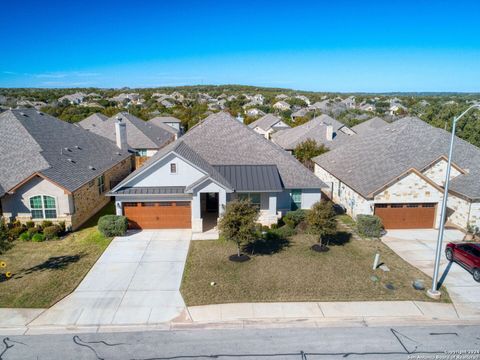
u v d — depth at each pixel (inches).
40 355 487.5
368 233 941.2
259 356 486.3
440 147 1148.5
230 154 1158.3
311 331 543.2
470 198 949.2
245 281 697.0
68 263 776.9
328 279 706.8
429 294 645.3
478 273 708.0
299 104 6520.7
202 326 556.1
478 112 2050.9
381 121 2313.0
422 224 1028.5
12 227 958.4
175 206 987.9
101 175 1218.6
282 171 1116.5
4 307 601.0
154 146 1893.5
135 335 533.0
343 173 1227.2
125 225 940.6
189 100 6879.9
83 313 587.8
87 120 2375.7
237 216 765.3
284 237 942.4
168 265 768.3
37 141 1105.4
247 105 6023.6
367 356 487.5
